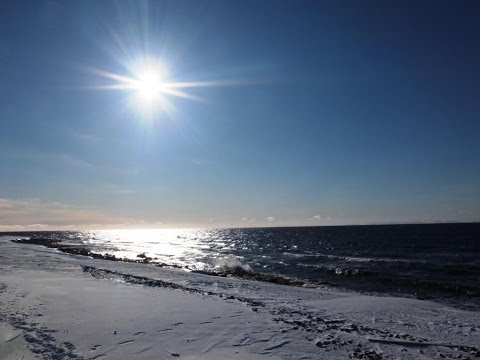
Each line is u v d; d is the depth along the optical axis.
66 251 45.91
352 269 26.61
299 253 43.44
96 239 101.88
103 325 9.30
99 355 7.17
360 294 18.06
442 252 41.75
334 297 16.27
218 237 110.19
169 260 35.69
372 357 7.75
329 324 10.72
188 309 11.59
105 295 13.45
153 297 13.45
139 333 8.75
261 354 7.61
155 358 7.13
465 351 8.46
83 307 11.24
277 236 103.56
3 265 23.81
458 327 11.09
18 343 7.52
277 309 12.59
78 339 8.07
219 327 9.57
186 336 8.69
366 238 76.81
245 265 30.30
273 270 27.80
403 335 9.77
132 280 18.67
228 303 13.04
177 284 18.41
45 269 22.03
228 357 7.32
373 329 10.40
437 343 8.96
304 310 13.01
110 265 27.39
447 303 16.03
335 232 121.69
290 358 7.45
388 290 19.28
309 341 8.63
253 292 17.03
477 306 15.34
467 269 26.52
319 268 27.62
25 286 14.74
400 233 96.69
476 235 77.69
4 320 9.21
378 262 31.67
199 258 37.81
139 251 49.84
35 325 8.92
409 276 23.72
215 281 20.42
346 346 8.40
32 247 51.72
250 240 83.75
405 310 13.40
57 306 11.20
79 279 17.69
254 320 10.44
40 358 6.77
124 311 10.95
